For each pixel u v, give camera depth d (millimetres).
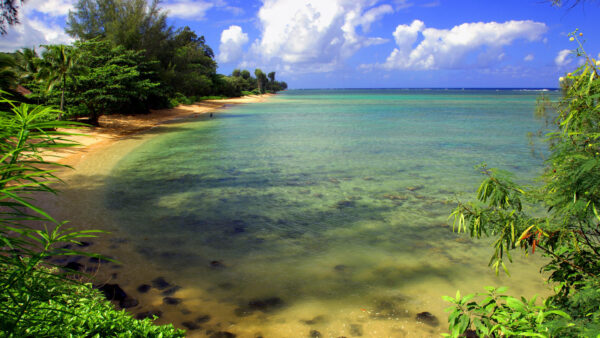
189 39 87188
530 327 2623
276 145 20219
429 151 18031
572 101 2773
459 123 32844
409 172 13359
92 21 37969
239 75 148625
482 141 21391
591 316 2633
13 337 1909
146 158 16250
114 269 5828
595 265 2926
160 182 11828
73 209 8930
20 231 1829
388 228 7840
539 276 5648
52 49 24594
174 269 5918
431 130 27375
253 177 12594
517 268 5949
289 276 5754
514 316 2750
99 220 8172
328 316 4664
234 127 30281
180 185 11438
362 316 4672
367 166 14484
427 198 10016
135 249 6652
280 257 6438
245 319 4586
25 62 27484
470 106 63531
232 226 7938
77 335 2660
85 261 6012
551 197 2842
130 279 5531
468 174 12977
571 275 2961
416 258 6395
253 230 7707
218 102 75438
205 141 21938
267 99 103188
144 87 31953
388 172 13375
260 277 5707
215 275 5750
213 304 4922
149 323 3262
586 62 2666
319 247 6875
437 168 14047
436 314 4695
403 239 7246
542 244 3051
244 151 18234
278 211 8961
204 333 4266
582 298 2625
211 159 16062
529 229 2801
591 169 2484
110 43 35406
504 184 3078
